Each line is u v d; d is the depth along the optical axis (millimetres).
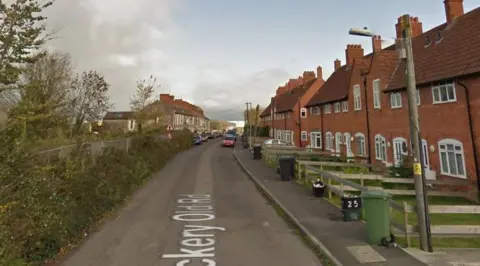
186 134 46656
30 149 7531
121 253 7746
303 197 13820
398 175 16281
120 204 12797
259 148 30734
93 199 10461
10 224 6090
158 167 23109
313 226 9586
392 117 20312
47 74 24969
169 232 9414
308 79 50844
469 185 13664
